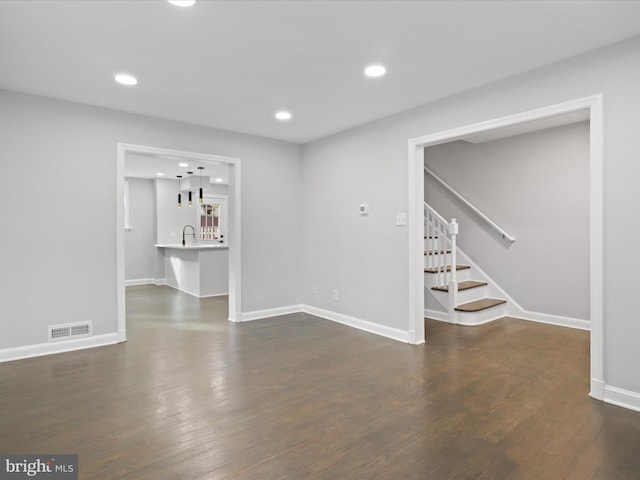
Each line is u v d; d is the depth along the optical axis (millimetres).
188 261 7297
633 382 2475
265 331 4414
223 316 5219
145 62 2834
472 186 5570
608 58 2572
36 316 3533
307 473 1822
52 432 2189
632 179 2469
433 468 1860
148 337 4176
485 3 2107
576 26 2344
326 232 5008
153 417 2369
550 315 4801
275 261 5199
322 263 5086
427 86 3295
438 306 4984
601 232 2584
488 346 3832
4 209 3379
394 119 4059
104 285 3885
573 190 4602
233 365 3299
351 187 4613
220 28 2359
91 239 3805
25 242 3477
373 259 4348
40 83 3234
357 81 3186
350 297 4668
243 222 4883
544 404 2543
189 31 2395
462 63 2855
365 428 2240
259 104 3756
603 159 2584
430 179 6078
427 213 5285
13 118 3410
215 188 9062
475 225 5527
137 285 8336
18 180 3439
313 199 5219
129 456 1956
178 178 8547
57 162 3623
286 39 2502
